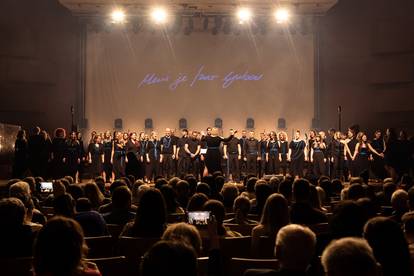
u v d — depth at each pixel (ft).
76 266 8.10
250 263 12.22
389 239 9.58
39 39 75.77
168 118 76.84
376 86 75.36
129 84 76.74
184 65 76.89
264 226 16.19
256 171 63.93
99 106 76.64
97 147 63.57
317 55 76.07
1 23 72.74
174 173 64.28
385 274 9.57
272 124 76.54
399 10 73.20
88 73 76.54
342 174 61.36
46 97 76.48
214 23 76.18
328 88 77.20
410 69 72.08
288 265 8.93
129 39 76.84
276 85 76.64
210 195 25.95
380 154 57.93
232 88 76.79
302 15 75.31
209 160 49.60
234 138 63.41
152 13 74.79
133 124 76.69
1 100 73.10
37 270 8.02
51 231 8.05
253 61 76.59
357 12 76.28
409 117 73.15
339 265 6.70
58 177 57.26
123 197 20.17
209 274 11.59
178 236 10.09
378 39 74.38
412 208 18.11
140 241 15.35
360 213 13.41
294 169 62.80
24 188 19.57
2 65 72.84
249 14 74.79
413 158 52.54
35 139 54.44
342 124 76.79
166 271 6.52
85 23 76.07
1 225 13.44
